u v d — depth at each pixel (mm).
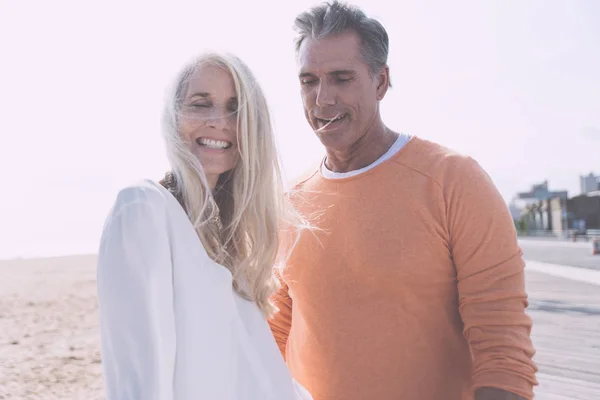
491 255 1820
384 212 1979
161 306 1494
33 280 17453
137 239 1487
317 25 2043
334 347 2027
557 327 8016
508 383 1702
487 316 1794
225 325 1650
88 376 6578
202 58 1750
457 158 1950
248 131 1788
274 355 1805
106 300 1467
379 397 1950
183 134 1754
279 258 2189
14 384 6234
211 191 1869
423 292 1935
